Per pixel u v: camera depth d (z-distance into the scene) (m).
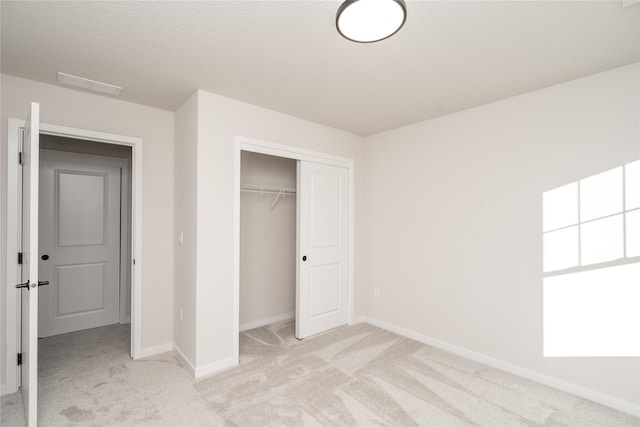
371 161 3.77
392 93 2.55
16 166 2.24
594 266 2.20
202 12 1.57
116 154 3.66
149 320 2.84
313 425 1.89
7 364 2.22
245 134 2.75
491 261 2.71
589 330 2.21
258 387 2.30
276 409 2.04
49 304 3.28
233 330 2.66
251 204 3.56
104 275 3.60
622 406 2.07
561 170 2.35
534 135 2.48
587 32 1.72
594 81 2.21
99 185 3.57
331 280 3.54
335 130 3.51
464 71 2.18
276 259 3.80
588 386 2.20
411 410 2.04
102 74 2.23
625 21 1.62
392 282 3.50
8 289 2.22
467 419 1.96
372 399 2.16
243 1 1.48
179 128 2.84
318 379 2.42
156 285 2.88
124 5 1.51
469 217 2.86
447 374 2.52
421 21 1.63
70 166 3.40
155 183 2.88
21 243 2.25
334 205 3.56
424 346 3.08
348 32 1.54
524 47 1.88
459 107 2.84
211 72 2.21
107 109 2.63
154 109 2.88
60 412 1.98
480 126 2.80
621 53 1.94
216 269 2.57
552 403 2.14
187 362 2.58
